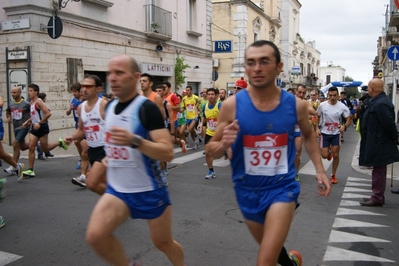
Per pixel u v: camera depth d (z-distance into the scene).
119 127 2.64
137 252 4.09
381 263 3.96
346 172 9.23
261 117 2.65
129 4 16.17
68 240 4.41
